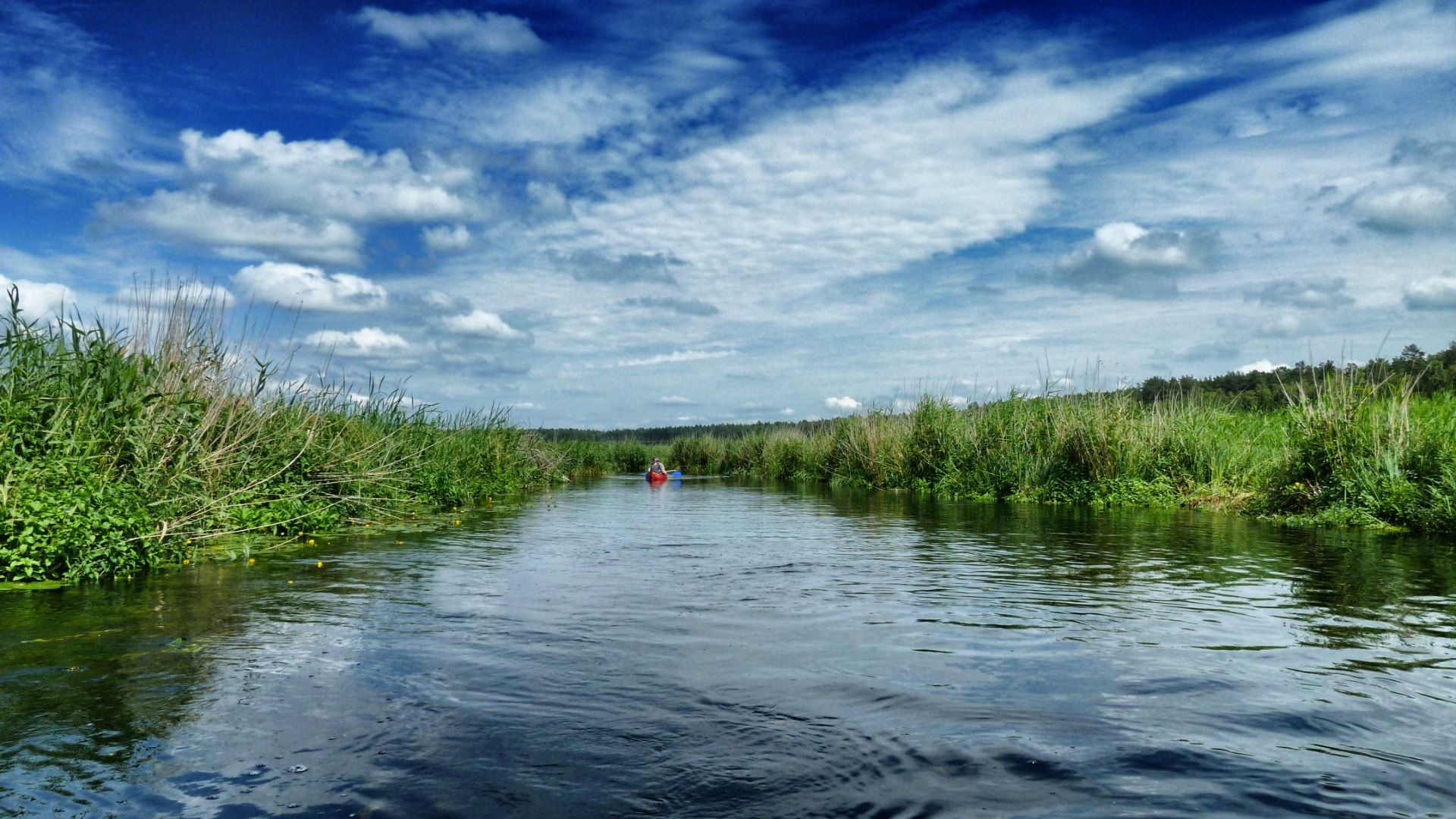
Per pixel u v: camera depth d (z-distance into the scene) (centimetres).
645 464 4788
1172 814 315
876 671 505
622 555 1025
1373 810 318
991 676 496
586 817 313
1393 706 439
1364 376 1476
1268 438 1780
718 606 704
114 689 462
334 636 586
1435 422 1334
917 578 851
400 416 1781
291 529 1185
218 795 331
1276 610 682
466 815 315
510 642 573
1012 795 332
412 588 783
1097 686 476
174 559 927
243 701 444
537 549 1082
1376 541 1106
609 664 518
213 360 1161
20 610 670
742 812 317
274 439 1271
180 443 1046
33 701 441
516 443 2647
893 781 344
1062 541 1157
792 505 1927
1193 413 1911
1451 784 342
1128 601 723
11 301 920
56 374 951
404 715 424
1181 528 1305
